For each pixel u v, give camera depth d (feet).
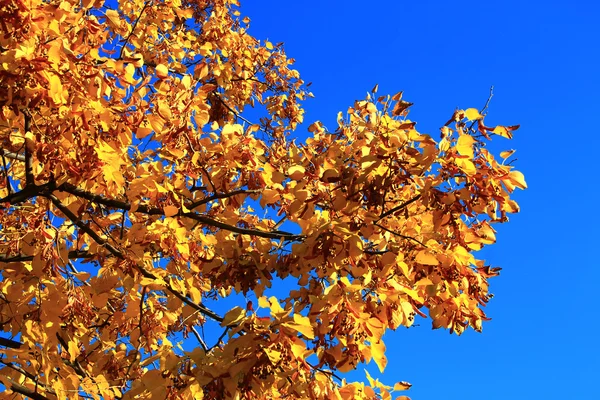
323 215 11.20
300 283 12.05
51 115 11.42
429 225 12.28
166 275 13.70
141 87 12.44
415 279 11.79
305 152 12.73
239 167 13.48
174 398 9.96
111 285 13.12
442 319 12.25
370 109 12.50
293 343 9.57
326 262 11.20
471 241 11.37
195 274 15.16
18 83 10.32
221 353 10.28
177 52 23.21
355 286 10.30
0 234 13.10
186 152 13.38
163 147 13.21
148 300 14.90
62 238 13.83
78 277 12.46
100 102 11.38
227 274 12.94
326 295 10.30
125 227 15.48
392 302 11.04
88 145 11.70
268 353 9.54
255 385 9.88
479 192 10.54
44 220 12.70
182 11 22.25
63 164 11.62
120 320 14.62
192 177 13.07
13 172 16.39
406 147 10.95
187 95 12.84
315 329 10.53
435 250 11.46
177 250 13.55
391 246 11.59
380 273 11.05
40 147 11.33
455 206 10.62
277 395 10.83
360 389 10.78
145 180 12.55
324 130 14.87
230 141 13.09
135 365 14.43
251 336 9.72
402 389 10.84
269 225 15.24
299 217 11.31
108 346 14.93
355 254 10.74
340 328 10.23
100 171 12.33
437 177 10.90
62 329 12.82
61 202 14.30
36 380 12.22
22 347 12.16
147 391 10.24
